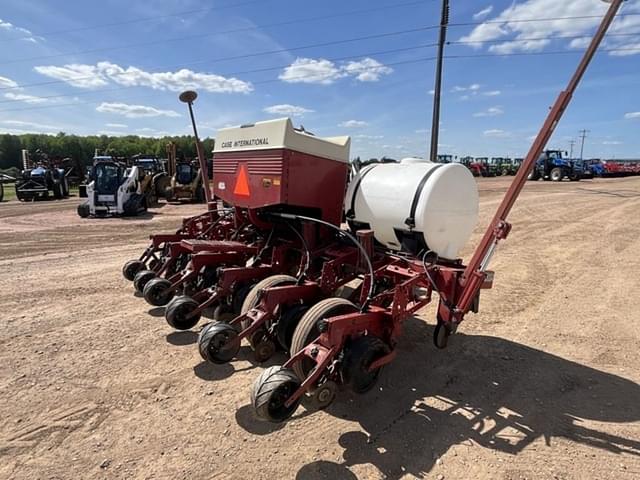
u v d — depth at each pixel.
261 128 4.99
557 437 3.26
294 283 4.41
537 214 15.52
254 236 5.96
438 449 3.09
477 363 4.45
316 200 5.09
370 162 6.09
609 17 3.42
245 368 4.21
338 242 5.25
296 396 2.95
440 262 4.66
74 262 8.52
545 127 3.64
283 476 2.79
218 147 5.89
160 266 6.38
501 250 9.88
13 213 17.19
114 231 12.71
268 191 4.91
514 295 6.68
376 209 4.81
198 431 3.25
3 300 6.11
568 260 8.94
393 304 3.62
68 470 2.82
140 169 19.23
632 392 3.93
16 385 3.84
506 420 3.47
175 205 20.58
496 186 28.30
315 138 4.98
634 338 5.12
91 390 3.78
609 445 3.17
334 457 2.99
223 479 2.76
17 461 2.89
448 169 4.57
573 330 5.34
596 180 37.28
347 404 3.65
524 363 4.47
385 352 3.46
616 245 10.42
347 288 6.98
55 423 3.31
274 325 4.08
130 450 3.02
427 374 4.21
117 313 5.62
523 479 2.80
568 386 4.03
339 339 3.26
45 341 4.75
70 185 31.28
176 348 4.61
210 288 4.98
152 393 3.76
